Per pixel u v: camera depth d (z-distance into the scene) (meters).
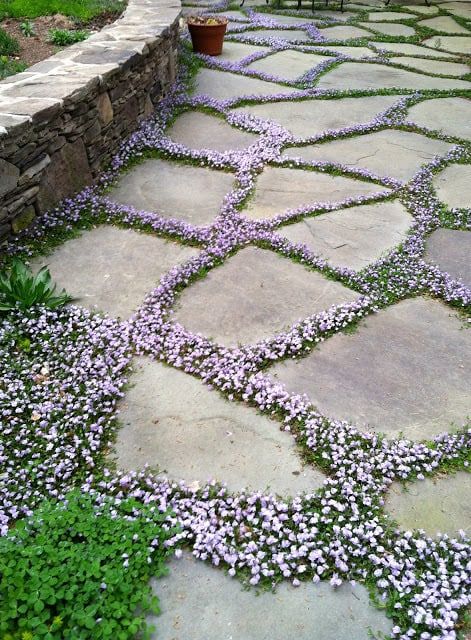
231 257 3.59
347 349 2.88
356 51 8.07
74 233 3.80
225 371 2.70
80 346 2.85
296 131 5.42
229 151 4.91
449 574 1.90
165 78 5.95
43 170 3.73
